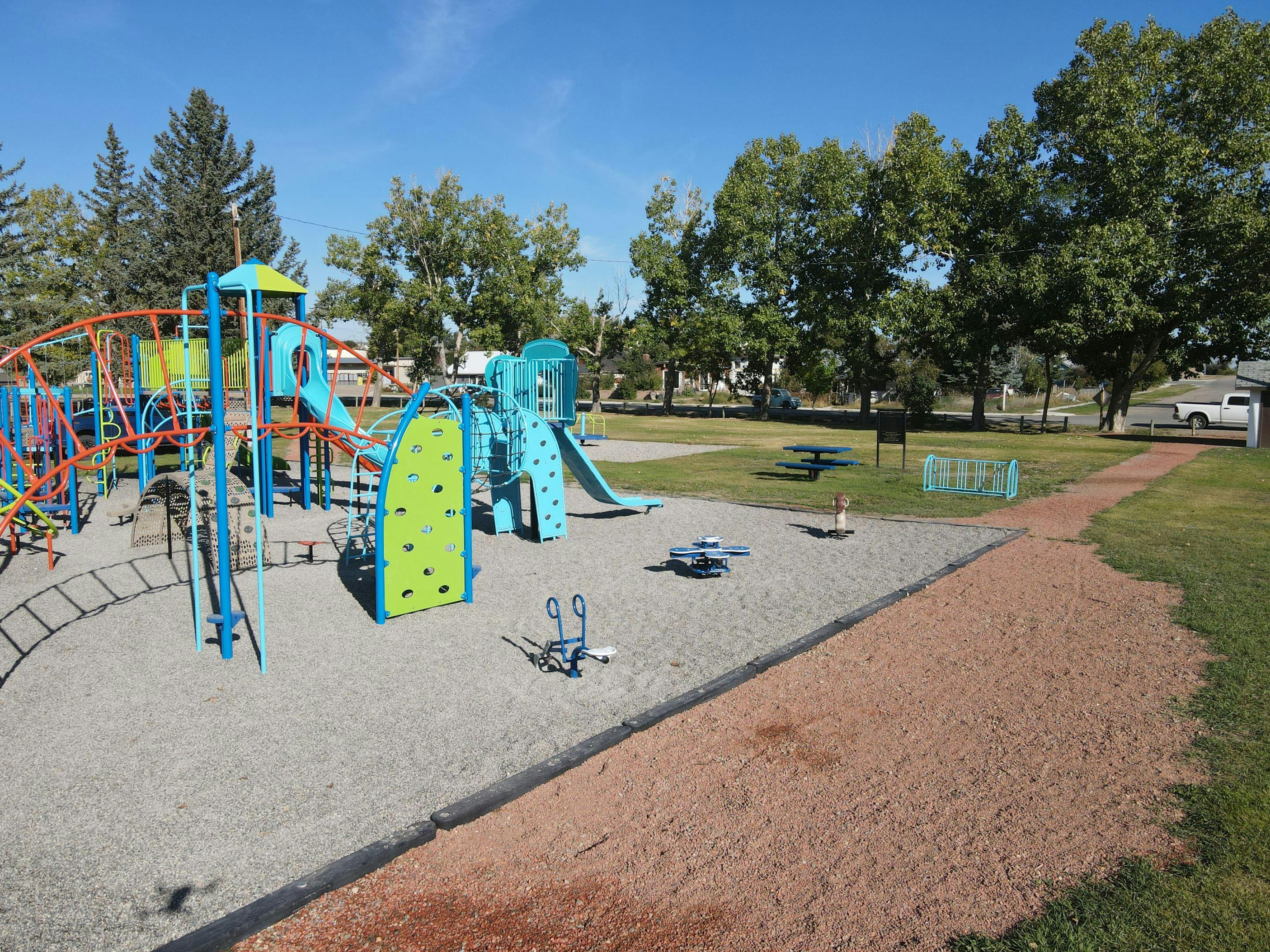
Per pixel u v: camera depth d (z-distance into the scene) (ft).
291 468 70.44
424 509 25.72
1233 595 27.25
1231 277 96.37
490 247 162.81
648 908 11.38
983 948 10.27
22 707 18.24
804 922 11.00
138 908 11.14
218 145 155.74
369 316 174.91
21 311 132.98
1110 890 11.39
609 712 17.94
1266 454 81.82
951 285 119.85
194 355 59.31
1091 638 23.09
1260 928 10.44
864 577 30.55
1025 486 57.98
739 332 145.59
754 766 15.56
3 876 11.89
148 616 25.48
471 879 12.12
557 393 42.09
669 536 39.17
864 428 131.03
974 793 14.38
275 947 10.62
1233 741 16.14
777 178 142.51
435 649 22.21
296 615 25.55
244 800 14.08
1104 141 99.04
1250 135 97.04
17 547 35.40
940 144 120.16
